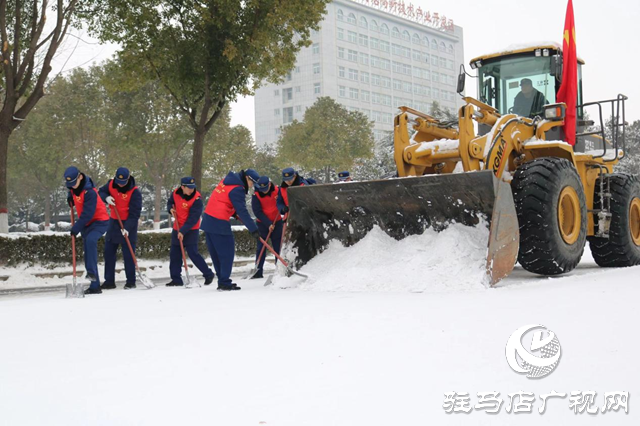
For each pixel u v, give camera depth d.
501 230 6.25
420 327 3.93
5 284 11.15
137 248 13.81
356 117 39.75
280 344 3.63
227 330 4.21
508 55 8.40
